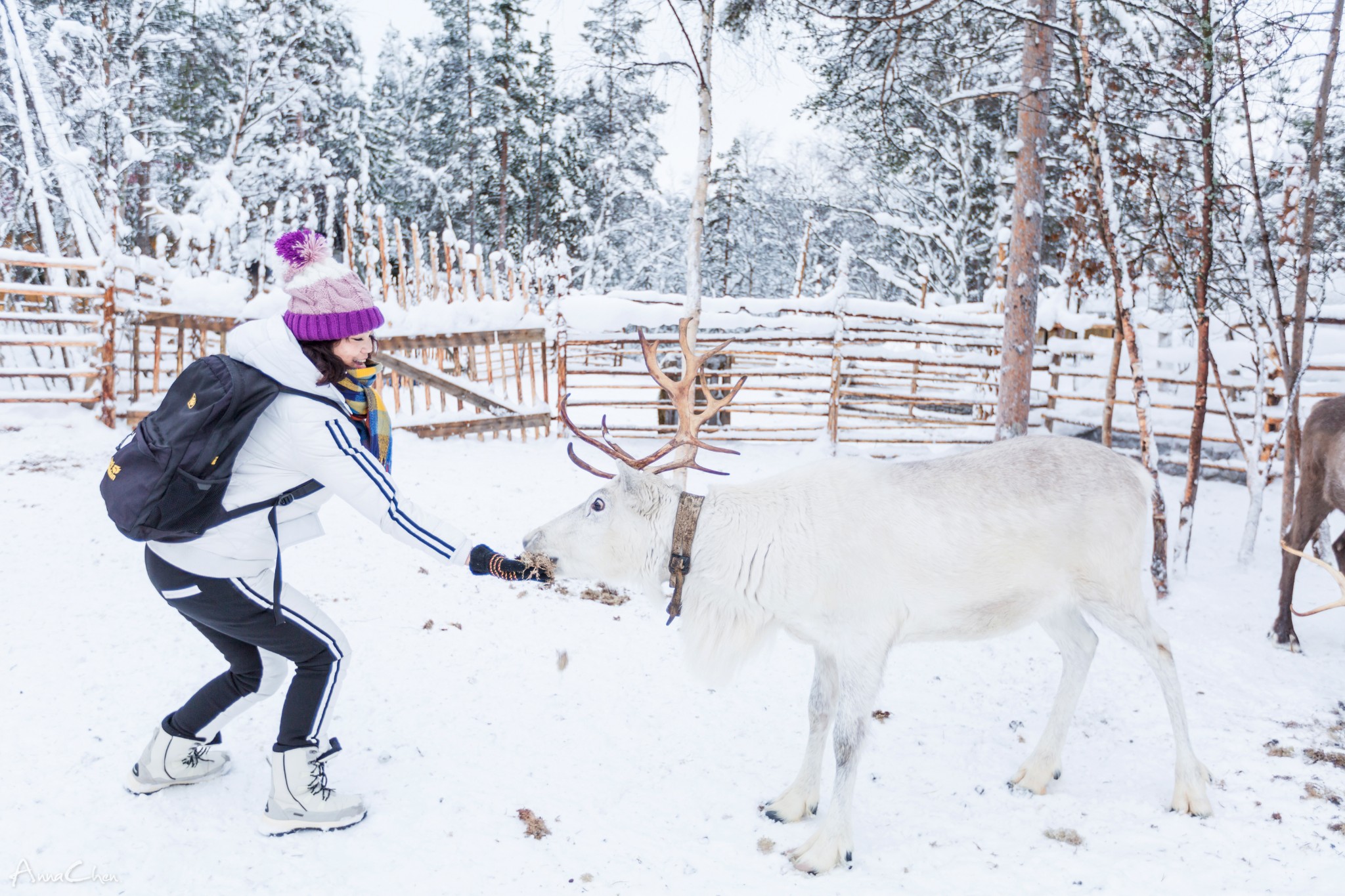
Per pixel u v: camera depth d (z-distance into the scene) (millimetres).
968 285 20203
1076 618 3318
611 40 7074
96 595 4363
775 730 3660
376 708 3561
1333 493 4496
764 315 9875
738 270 40656
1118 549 3061
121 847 2527
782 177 36000
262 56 22156
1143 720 3832
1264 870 2709
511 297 10414
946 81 9305
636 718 3684
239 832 2666
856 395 9977
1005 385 7855
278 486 2424
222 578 2416
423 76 36844
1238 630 5035
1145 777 3330
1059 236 11438
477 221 29859
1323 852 2805
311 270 2330
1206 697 4078
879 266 20375
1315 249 6336
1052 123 10367
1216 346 9156
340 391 2555
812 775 3023
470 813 2898
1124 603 3111
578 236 30516
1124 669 4418
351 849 2646
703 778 3250
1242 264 6477
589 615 4816
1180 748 3086
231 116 22172
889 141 9727
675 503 3061
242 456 2355
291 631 2535
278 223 14547
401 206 31078
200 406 2207
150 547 2426
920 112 14570
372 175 27469
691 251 7254
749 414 11445
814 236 24656
